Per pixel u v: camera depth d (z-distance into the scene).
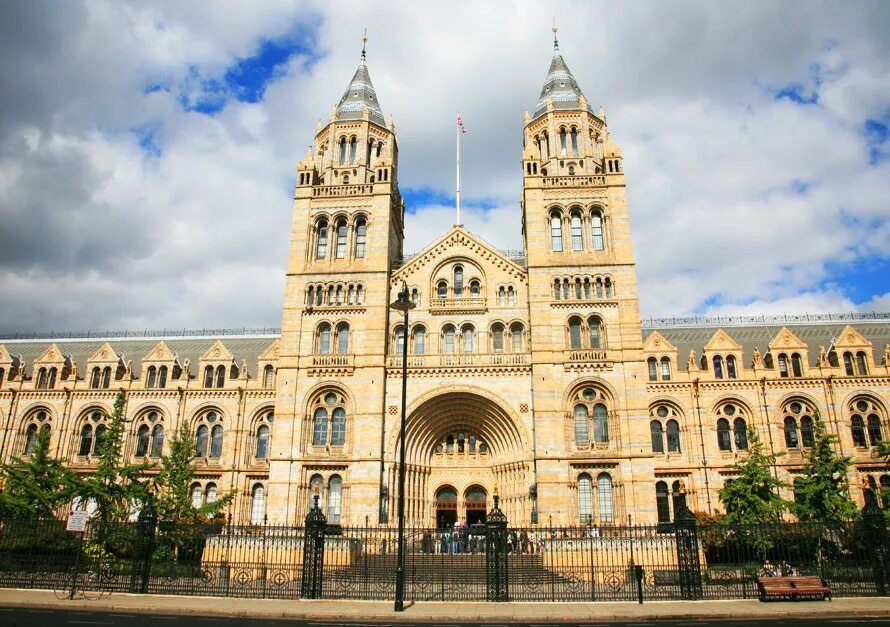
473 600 34.47
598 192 62.16
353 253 62.53
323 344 60.22
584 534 46.91
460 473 60.94
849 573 38.22
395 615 29.20
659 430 71.38
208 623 26.34
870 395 69.62
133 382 75.88
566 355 57.09
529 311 59.56
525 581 43.03
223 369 76.12
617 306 58.34
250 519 70.44
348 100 69.75
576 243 61.09
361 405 57.28
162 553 42.00
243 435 72.75
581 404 56.41
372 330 59.47
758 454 56.19
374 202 63.72
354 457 55.69
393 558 49.75
